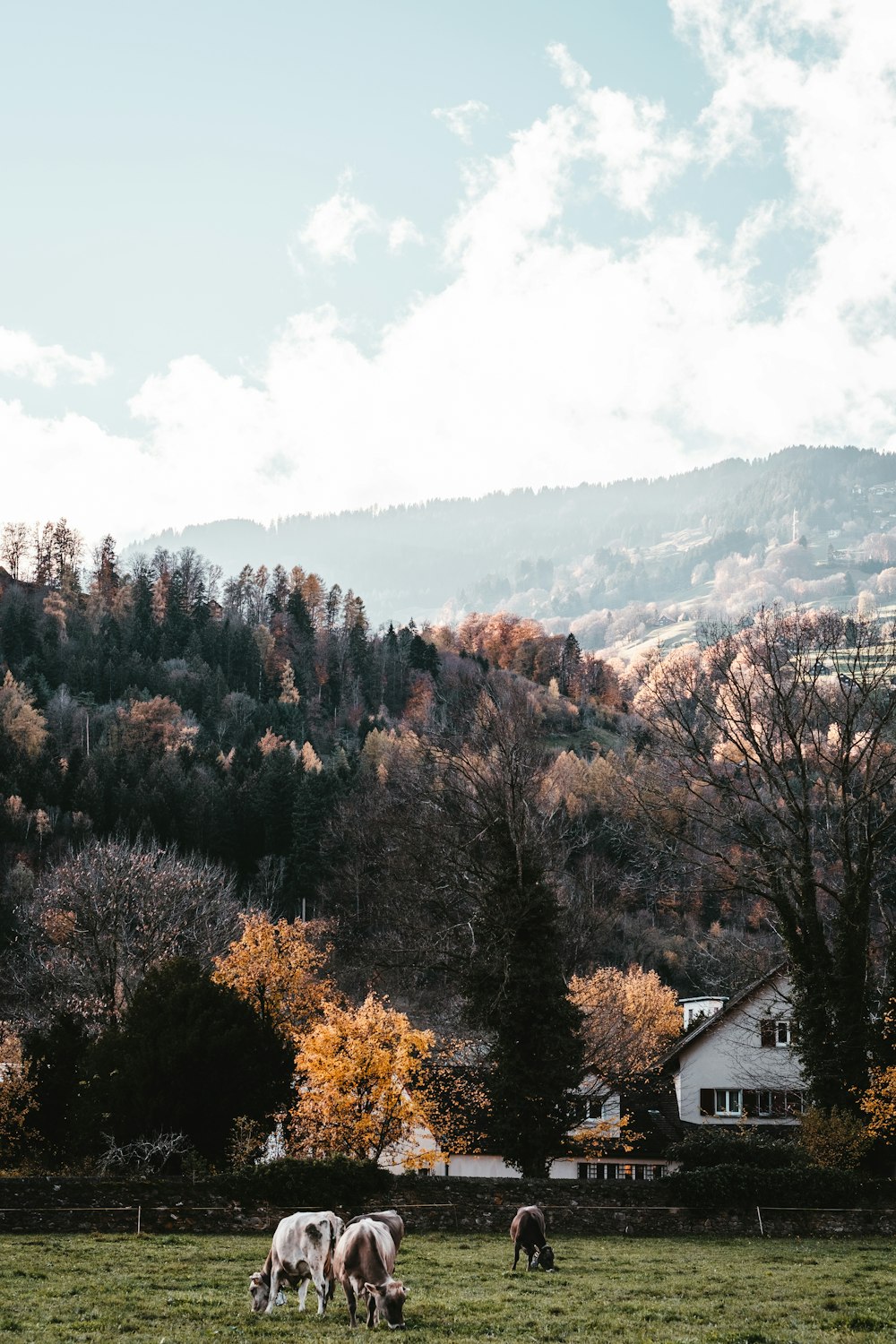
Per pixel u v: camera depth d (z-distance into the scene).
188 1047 47.53
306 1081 49.44
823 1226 38.78
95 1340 20.58
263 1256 30.36
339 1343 20.27
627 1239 37.06
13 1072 55.28
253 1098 48.28
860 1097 46.75
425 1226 37.34
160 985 50.84
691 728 51.62
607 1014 57.72
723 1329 22.55
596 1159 59.62
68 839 132.75
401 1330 21.75
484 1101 48.81
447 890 57.34
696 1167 43.34
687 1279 29.08
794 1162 43.50
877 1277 30.00
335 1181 36.72
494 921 48.62
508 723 57.97
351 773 150.75
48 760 160.12
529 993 47.53
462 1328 22.12
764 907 92.62
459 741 60.31
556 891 55.12
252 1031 50.47
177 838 133.38
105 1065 48.59
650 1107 69.31
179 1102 47.53
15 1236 32.72
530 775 55.91
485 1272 29.59
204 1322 22.39
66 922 66.31
